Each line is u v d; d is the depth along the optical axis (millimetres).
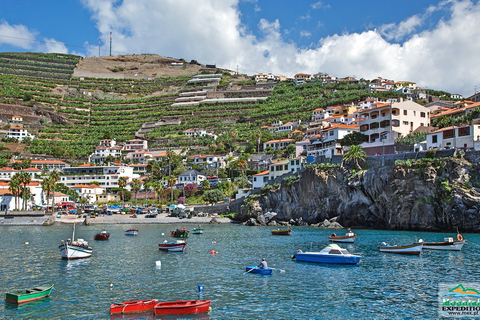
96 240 85875
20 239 88062
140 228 114750
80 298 41000
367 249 70562
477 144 95125
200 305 36500
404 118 126438
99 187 182125
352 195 106812
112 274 51594
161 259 62125
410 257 62594
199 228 102562
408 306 38250
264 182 141125
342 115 198750
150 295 42031
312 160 129125
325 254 58594
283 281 47719
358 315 35844
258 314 36094
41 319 34938
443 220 90500
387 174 99125
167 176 187625
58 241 84438
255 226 118125
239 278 49281
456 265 55750
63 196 168625
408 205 95938
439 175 91750
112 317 35500
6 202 147500
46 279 48969
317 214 113562
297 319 34906
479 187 87062
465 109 132375
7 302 39688
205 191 153750
